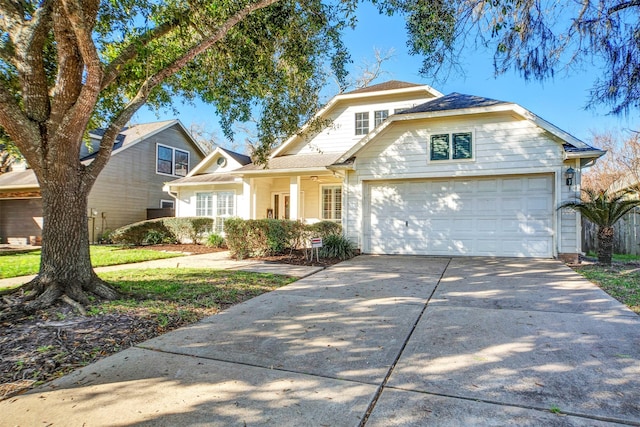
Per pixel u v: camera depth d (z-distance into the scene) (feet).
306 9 21.67
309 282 21.79
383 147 34.40
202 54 22.98
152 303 15.76
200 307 15.81
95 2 14.52
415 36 19.69
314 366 9.86
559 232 29.37
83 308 14.10
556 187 29.40
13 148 25.53
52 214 15.52
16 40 15.28
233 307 16.10
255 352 10.86
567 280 21.33
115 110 24.06
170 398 8.16
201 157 73.10
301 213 49.78
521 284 20.39
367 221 35.53
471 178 32.50
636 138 47.70
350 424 7.13
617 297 17.03
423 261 30.14
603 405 7.73
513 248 31.14
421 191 33.96
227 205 51.67
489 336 12.05
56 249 15.49
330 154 46.75
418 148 33.37
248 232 34.14
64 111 15.21
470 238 32.45
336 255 32.60
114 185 55.11
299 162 45.06
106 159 17.01
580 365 9.70
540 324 13.24
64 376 9.27
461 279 22.16
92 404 7.91
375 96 46.11
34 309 13.92
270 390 8.52
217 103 25.61
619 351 10.61
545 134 29.73
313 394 8.32
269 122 27.04
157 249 43.88
